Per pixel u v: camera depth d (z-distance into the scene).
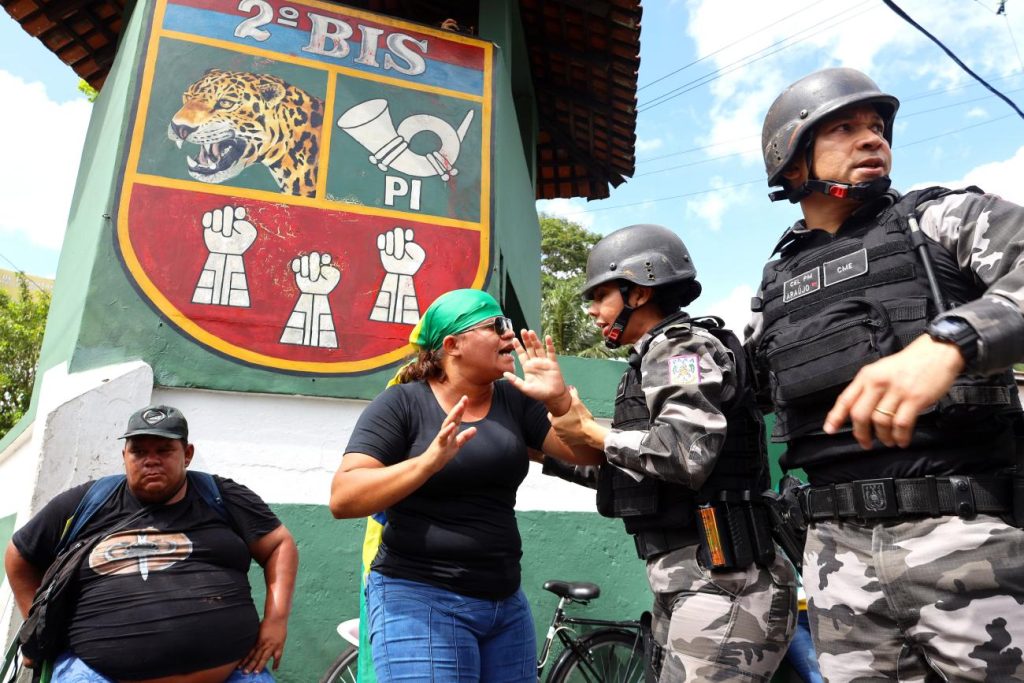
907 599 1.53
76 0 6.37
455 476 2.05
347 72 4.58
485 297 2.27
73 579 2.55
